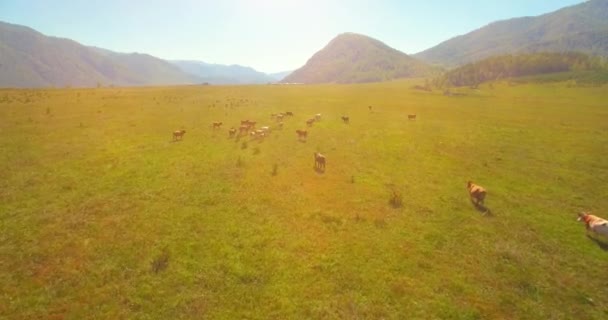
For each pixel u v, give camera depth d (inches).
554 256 585.9
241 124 1565.0
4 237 590.9
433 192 874.1
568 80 4621.1
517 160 1186.6
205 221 674.2
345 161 1127.0
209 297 465.4
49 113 1716.3
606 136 1541.6
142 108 2053.4
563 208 792.3
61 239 593.3
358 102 2824.8
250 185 872.3
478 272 535.8
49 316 420.8
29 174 897.5
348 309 448.8
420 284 502.3
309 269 530.3
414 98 3319.4
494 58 6210.6
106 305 443.5
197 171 967.0
